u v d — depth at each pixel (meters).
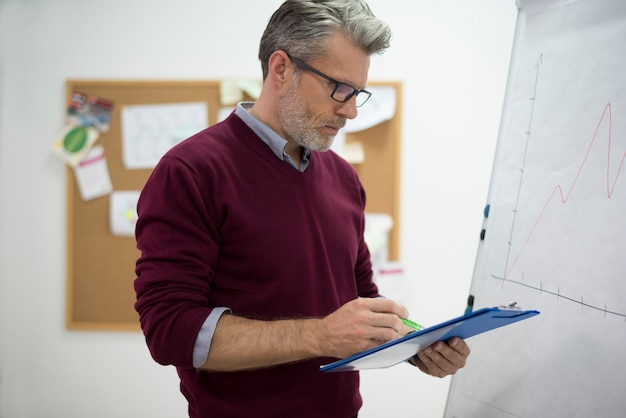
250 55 2.36
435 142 2.38
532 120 1.13
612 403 0.91
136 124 2.35
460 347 0.96
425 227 2.39
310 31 1.02
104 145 2.35
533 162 1.12
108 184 2.35
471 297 1.24
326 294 1.12
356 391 1.18
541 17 1.14
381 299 0.94
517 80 1.19
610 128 0.96
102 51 2.35
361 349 0.91
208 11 2.35
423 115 2.37
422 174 2.38
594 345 0.94
